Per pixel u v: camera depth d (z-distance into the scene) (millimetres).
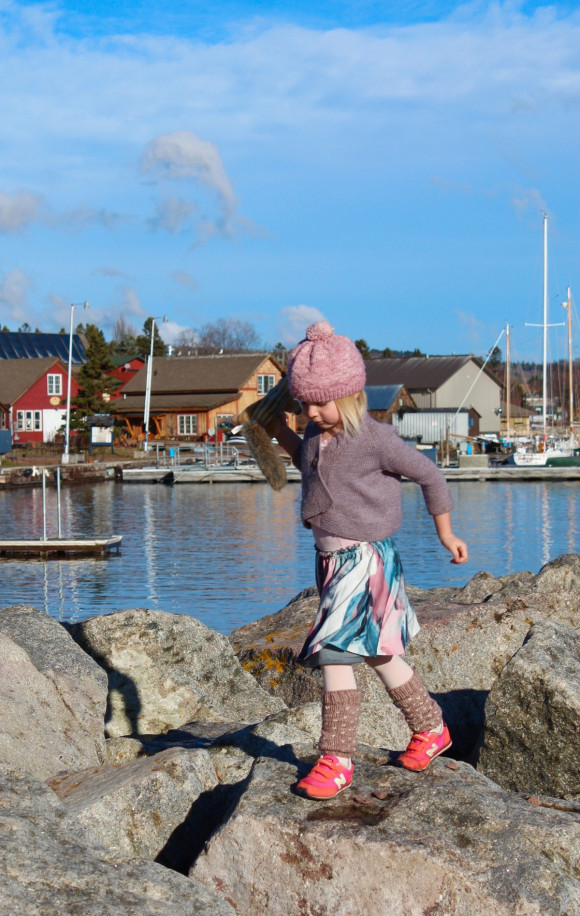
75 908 3172
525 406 122312
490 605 7648
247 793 3988
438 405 88500
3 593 21906
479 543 29875
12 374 79688
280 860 3695
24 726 4980
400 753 4492
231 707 6949
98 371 81438
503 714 5395
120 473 60969
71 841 3607
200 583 22484
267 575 23516
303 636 8281
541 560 25984
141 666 6754
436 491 3805
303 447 3969
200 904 3408
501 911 3396
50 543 28328
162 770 4562
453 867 3455
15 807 3758
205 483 58062
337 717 3855
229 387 81938
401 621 3840
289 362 3869
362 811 3830
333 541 3863
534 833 3641
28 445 74688
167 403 82125
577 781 5223
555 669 5344
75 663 5793
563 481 59688
